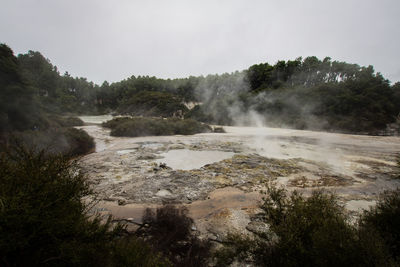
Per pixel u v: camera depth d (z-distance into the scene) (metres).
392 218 3.33
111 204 6.07
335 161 11.28
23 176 2.29
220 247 4.02
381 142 17.59
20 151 2.73
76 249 2.21
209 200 6.46
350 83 34.81
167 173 9.02
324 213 3.14
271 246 3.36
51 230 2.07
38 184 2.27
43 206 2.10
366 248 2.38
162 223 4.82
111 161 10.88
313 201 3.47
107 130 27.27
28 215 1.90
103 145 17.17
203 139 19.67
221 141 18.33
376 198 6.56
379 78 34.00
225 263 3.47
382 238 2.80
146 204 6.09
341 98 31.52
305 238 2.87
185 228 4.65
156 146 15.77
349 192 7.12
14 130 14.83
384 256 2.41
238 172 9.21
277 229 3.21
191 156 12.61
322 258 2.47
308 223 2.93
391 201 3.58
